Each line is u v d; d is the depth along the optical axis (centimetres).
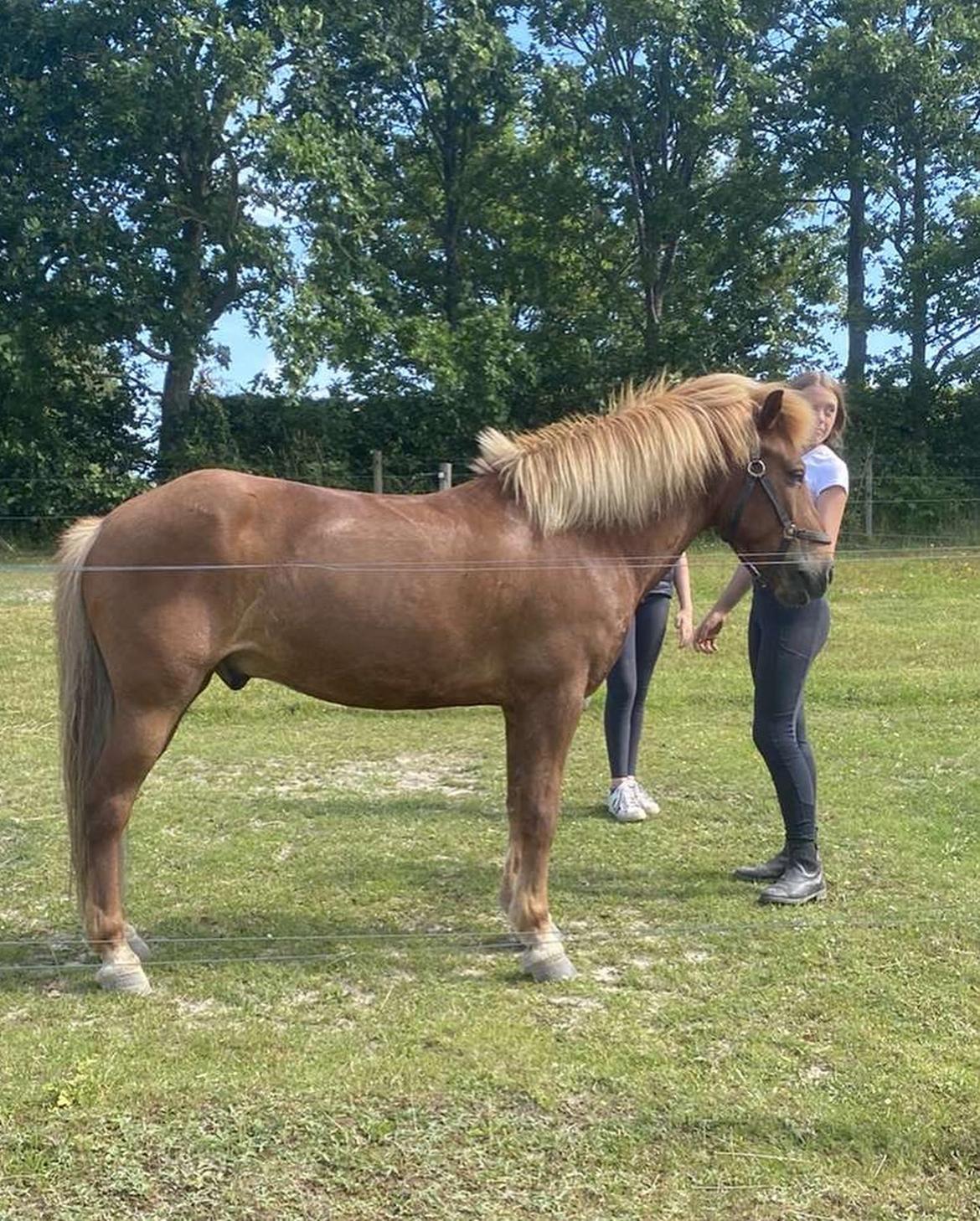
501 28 2002
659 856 438
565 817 489
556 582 321
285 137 1562
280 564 309
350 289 1669
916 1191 225
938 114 1914
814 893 385
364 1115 249
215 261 1702
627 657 475
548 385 2019
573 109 1934
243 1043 285
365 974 331
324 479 1786
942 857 428
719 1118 247
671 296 2084
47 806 504
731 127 1902
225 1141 239
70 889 363
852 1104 254
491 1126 245
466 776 563
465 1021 298
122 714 310
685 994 316
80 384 1831
